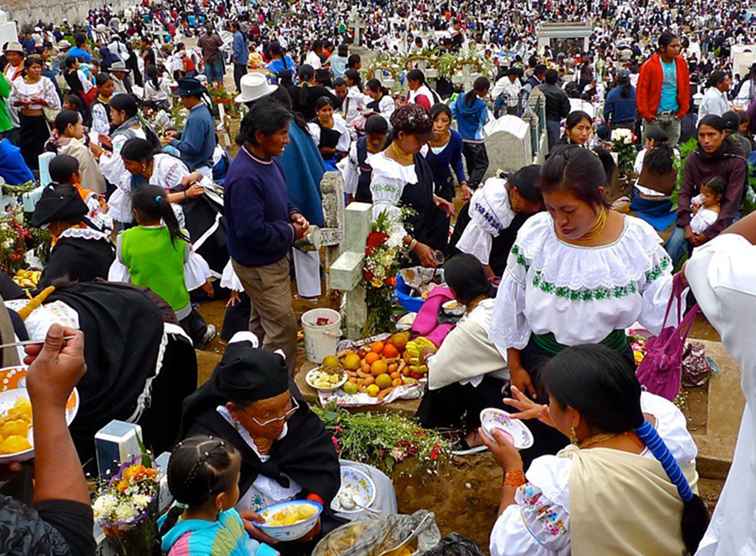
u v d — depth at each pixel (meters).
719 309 1.91
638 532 2.57
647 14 64.62
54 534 1.76
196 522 3.11
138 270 6.04
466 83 17.83
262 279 5.43
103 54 21.61
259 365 3.57
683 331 3.64
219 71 20.97
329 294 7.42
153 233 6.04
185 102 8.91
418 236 6.84
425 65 18.61
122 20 43.56
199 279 6.70
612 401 2.72
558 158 3.46
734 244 2.02
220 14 54.56
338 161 10.77
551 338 3.85
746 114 10.25
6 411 3.08
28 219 7.58
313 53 19.28
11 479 2.76
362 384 5.48
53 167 6.79
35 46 21.16
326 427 4.86
